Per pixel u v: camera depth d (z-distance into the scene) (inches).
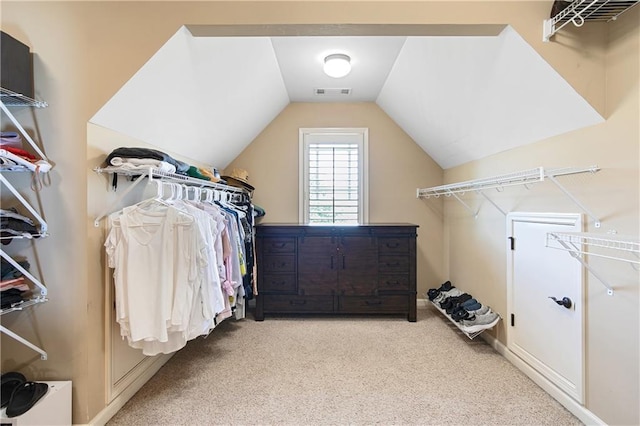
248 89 109.3
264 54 100.1
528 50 67.4
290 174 151.1
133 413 70.6
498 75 79.0
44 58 65.4
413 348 103.2
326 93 140.3
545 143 80.8
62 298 64.4
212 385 81.7
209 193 99.3
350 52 103.9
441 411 71.4
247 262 111.0
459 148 123.0
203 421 68.1
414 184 150.9
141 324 65.9
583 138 68.7
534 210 85.2
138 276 66.6
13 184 65.1
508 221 97.0
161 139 90.7
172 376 86.0
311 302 128.8
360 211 150.8
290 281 128.9
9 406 55.2
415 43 94.6
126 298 66.7
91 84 65.3
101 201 67.9
